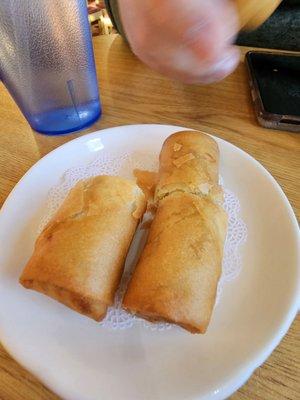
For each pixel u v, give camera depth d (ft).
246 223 0.58
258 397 0.41
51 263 0.46
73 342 0.44
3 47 0.59
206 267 0.46
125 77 0.90
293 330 0.46
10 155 0.72
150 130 0.72
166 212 0.53
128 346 0.44
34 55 0.62
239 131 0.75
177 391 0.39
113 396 0.39
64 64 0.66
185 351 0.44
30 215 0.59
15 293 0.48
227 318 0.47
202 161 0.59
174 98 0.84
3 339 0.44
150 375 0.41
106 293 0.46
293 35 1.14
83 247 0.47
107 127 0.77
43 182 0.63
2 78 0.68
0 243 0.54
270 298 0.48
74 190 0.55
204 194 0.56
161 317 0.44
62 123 0.74
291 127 0.74
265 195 0.60
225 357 0.42
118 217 0.51
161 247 0.48
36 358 0.42
